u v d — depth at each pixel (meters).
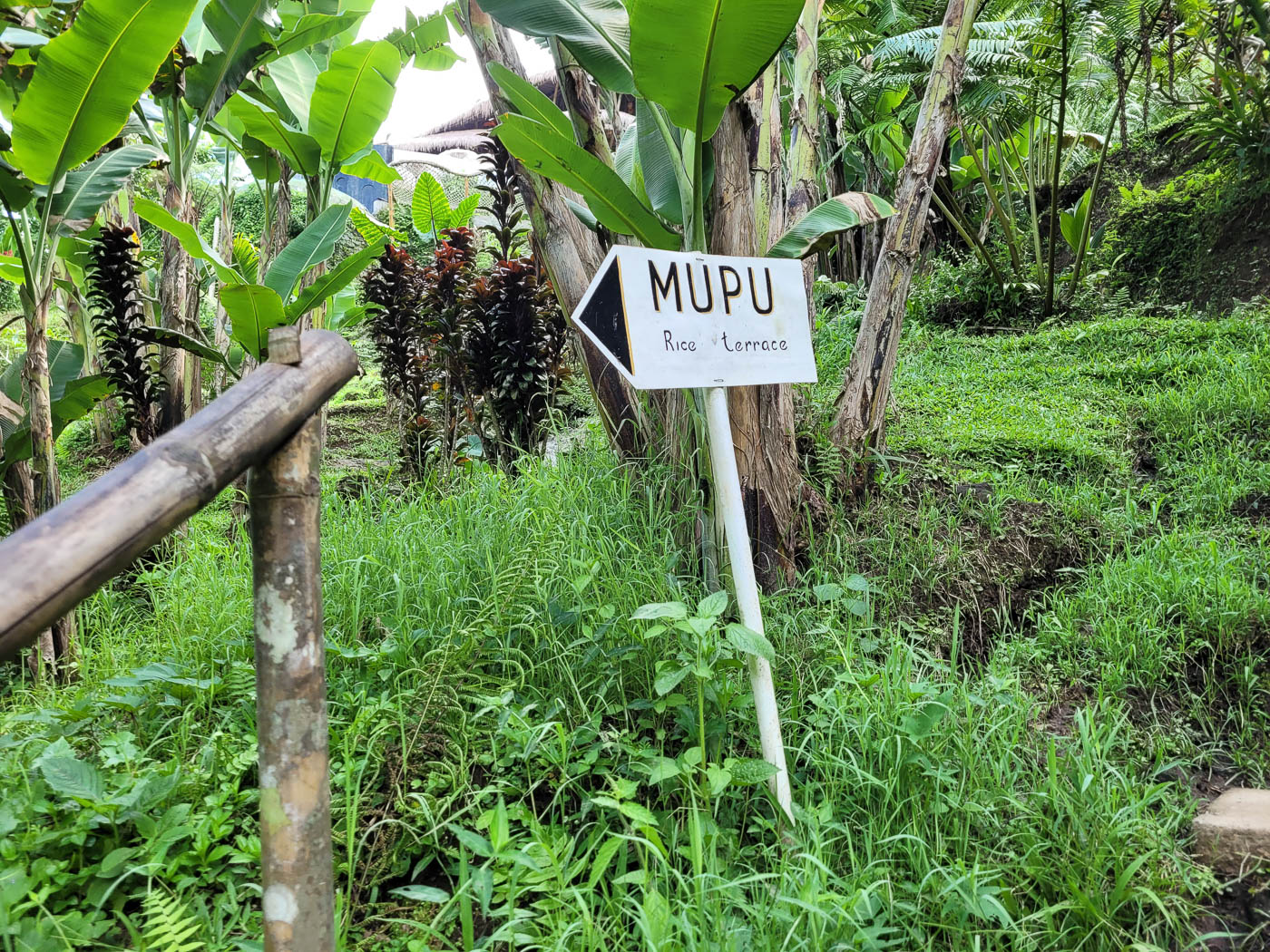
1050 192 9.33
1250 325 5.84
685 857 2.01
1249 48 7.07
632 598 2.74
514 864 1.80
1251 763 2.52
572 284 3.62
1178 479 4.20
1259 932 1.96
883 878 1.95
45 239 3.49
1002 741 2.36
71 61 3.11
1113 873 2.04
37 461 3.49
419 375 5.48
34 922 1.58
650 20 2.19
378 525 3.71
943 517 3.71
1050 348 6.32
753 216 2.99
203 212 12.86
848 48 7.96
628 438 3.61
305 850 1.15
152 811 1.96
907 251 3.79
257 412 1.02
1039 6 7.38
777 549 3.16
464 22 3.61
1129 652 2.93
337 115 4.91
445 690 2.39
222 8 4.33
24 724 2.37
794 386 3.79
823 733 2.33
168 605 3.30
